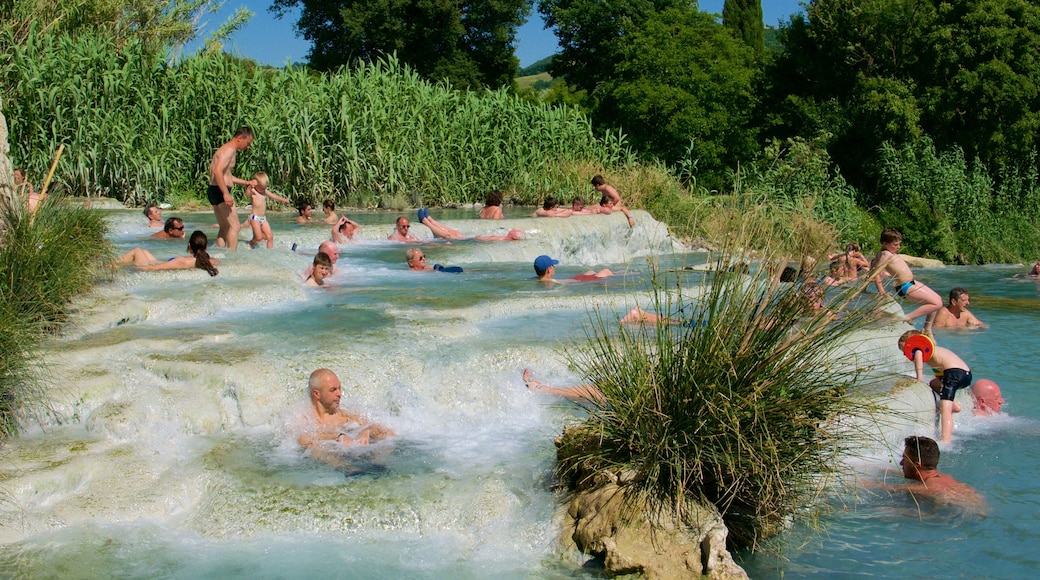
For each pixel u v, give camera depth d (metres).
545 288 10.38
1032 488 5.88
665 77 28.81
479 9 44.06
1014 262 22.61
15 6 20.61
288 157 18.34
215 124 18.67
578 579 4.62
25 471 5.40
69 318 7.51
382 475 5.65
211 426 6.35
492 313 8.91
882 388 6.86
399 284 10.64
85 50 18.08
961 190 23.91
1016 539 5.09
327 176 19.02
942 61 26.47
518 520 5.12
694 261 15.02
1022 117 25.83
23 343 6.26
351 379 6.74
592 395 5.52
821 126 27.55
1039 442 6.79
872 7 27.59
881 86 26.45
